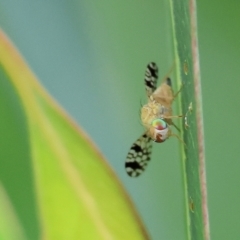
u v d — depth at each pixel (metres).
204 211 0.11
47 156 0.12
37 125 0.12
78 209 0.12
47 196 0.12
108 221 0.12
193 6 0.11
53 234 0.12
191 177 0.12
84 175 0.12
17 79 0.12
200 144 0.11
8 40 0.12
